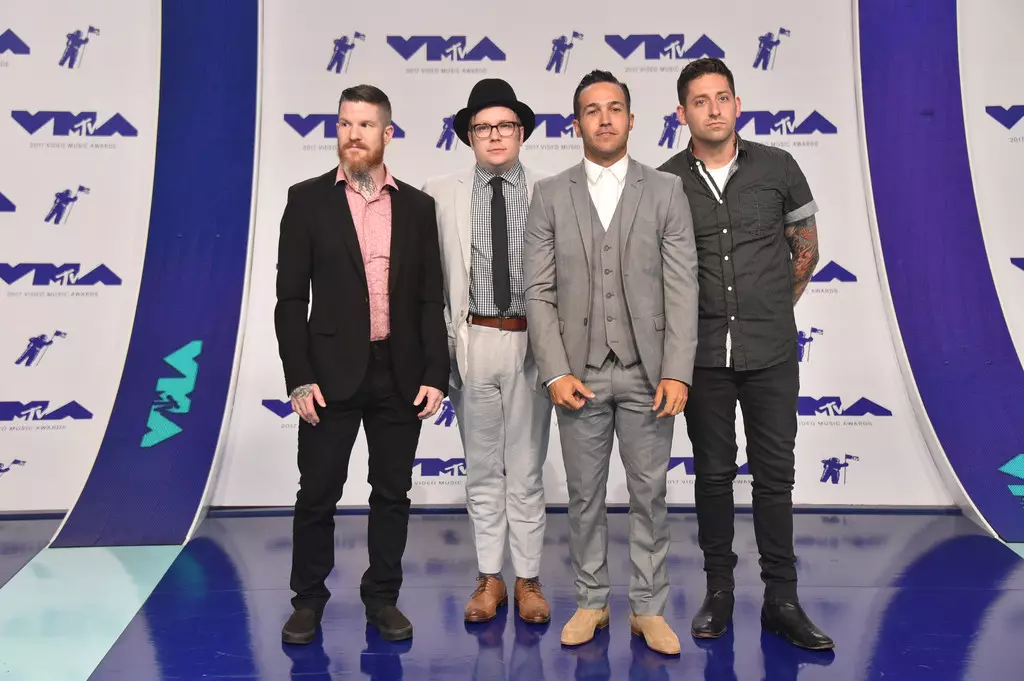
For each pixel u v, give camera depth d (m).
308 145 3.96
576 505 2.40
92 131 3.91
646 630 2.37
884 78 3.95
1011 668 2.21
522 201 2.58
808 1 3.96
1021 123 3.98
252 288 3.91
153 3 3.94
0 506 3.78
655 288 2.31
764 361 2.38
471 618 2.55
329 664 2.27
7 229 3.85
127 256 3.91
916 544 3.29
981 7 3.99
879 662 2.26
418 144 3.97
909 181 3.92
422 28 3.96
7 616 2.62
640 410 2.30
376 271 2.39
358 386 2.33
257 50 3.92
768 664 2.25
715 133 2.34
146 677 2.20
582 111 2.32
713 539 2.48
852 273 3.91
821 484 3.82
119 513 3.42
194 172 3.93
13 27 3.88
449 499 3.86
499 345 2.57
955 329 3.83
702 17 3.96
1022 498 3.49
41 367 3.84
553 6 3.96
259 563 3.11
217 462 3.67
